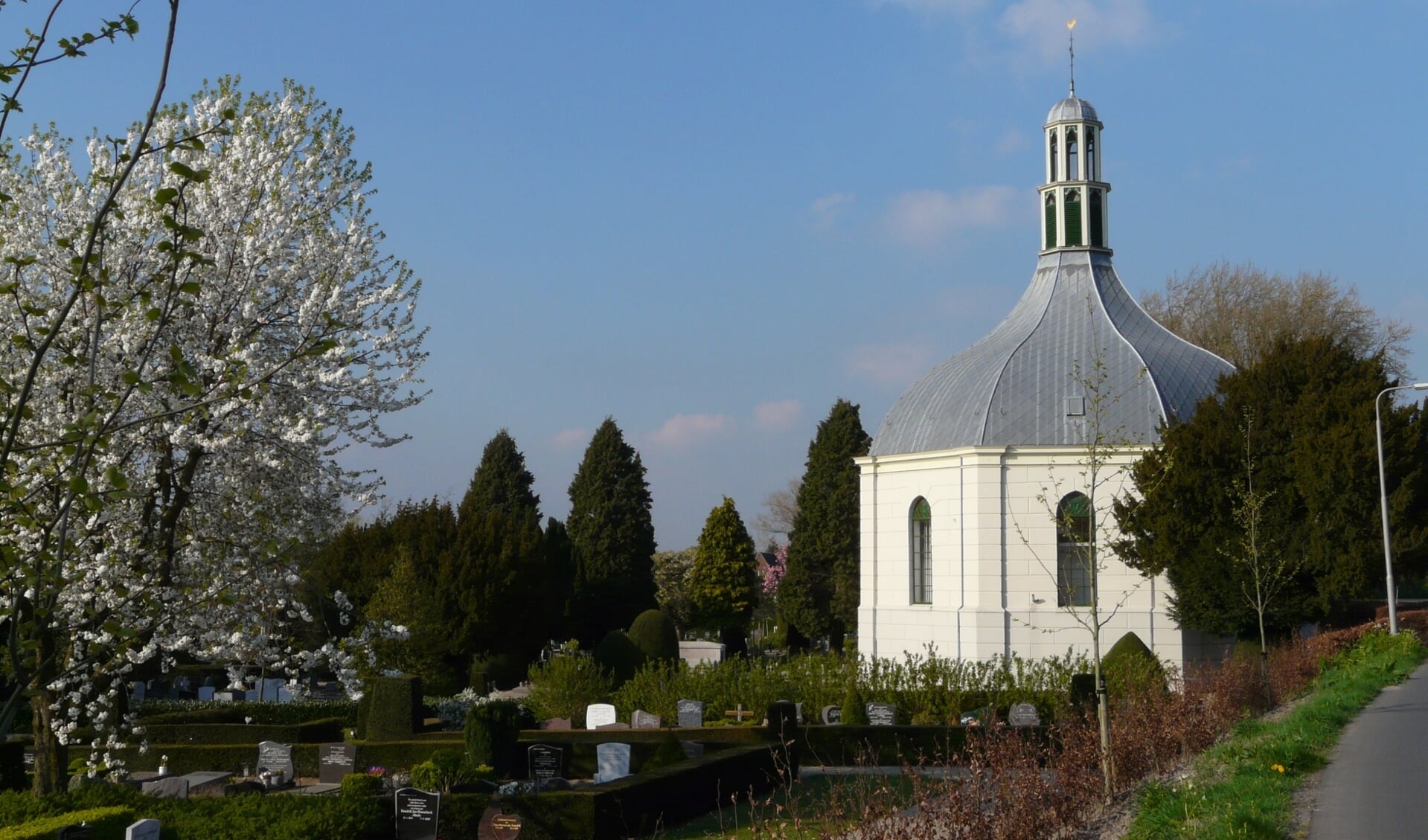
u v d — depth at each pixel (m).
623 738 27.58
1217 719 20.88
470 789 20.27
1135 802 15.23
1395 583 36.28
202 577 18.17
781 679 33.00
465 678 47.88
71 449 9.49
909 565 42.38
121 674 17.84
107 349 17.09
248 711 33.19
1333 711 22.36
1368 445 34.50
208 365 17.06
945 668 33.34
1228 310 63.25
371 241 20.19
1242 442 35.59
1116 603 38.44
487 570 46.12
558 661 33.81
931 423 42.16
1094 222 45.06
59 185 18.47
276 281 18.95
